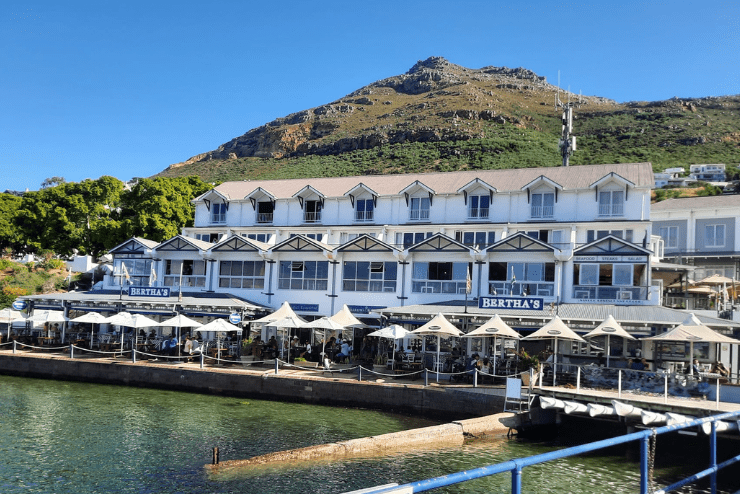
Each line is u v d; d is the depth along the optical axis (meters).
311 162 151.50
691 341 28.28
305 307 45.12
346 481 19.00
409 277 42.94
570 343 37.38
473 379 32.38
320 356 38.69
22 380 37.81
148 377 36.34
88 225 70.50
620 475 21.19
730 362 35.12
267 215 53.91
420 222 48.78
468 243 45.69
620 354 35.88
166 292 46.56
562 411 28.47
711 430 9.62
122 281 50.66
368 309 43.38
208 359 39.03
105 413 28.33
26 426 25.20
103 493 17.56
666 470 21.94
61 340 44.25
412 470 20.53
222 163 177.75
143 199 66.88
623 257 38.22
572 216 44.78
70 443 22.81
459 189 47.38
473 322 37.25
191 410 29.78
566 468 21.88
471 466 21.39
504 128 152.88
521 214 46.12
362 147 154.75
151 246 50.41
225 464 20.34
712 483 9.52
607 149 132.25
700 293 48.34
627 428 25.11
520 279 40.34
